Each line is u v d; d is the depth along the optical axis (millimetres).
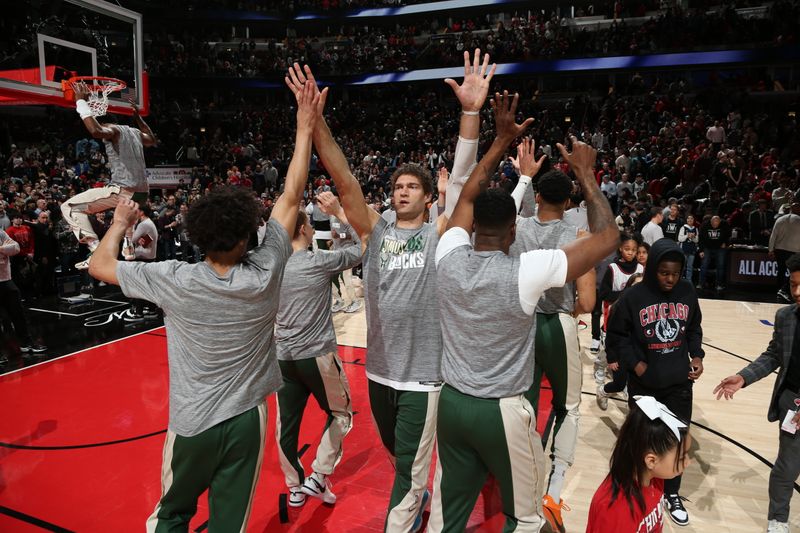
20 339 7266
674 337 3504
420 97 26688
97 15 7840
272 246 2371
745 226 11984
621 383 4758
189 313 2162
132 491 3998
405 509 2855
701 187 13672
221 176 20375
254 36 30734
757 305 9906
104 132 4773
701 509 3797
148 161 23125
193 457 2213
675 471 2035
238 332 2213
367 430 4949
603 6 25875
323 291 3516
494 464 2291
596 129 20094
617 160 16141
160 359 7047
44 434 4914
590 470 4273
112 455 4535
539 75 24812
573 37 24078
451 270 2252
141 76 8258
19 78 7105
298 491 3736
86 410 5438
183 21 28562
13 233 10422
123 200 2352
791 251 10070
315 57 27547
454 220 2533
